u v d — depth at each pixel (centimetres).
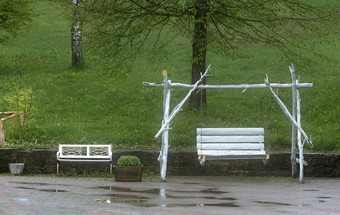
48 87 2275
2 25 2559
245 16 1883
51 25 3603
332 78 2366
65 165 1334
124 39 3203
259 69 2666
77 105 2030
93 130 1652
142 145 1516
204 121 1744
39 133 1577
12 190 956
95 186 1069
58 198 851
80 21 1784
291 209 789
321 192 1042
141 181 1195
